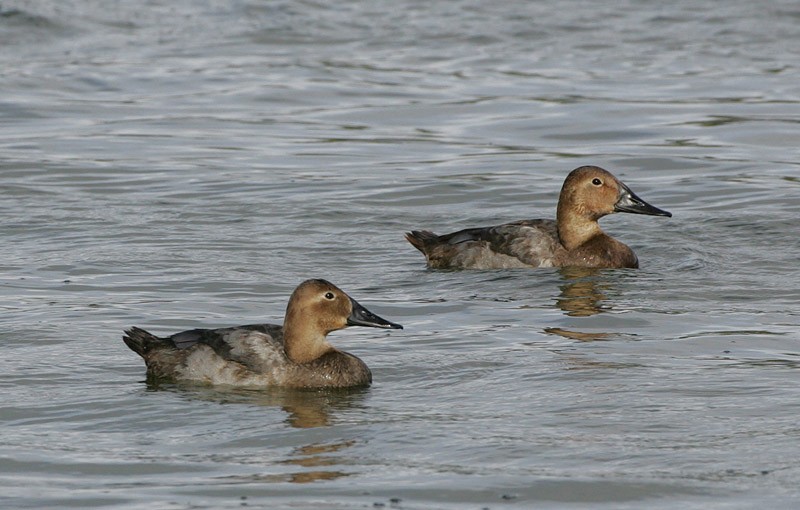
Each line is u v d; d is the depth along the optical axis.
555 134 26.62
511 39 35.62
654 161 24.36
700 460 10.27
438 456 10.46
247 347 12.70
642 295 16.00
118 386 12.50
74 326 14.44
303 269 17.41
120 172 23.53
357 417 11.52
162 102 29.62
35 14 36.91
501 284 16.67
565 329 14.38
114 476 10.09
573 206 17.64
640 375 12.56
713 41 34.88
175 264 17.47
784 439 10.72
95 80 31.62
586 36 35.75
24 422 11.42
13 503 9.51
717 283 16.56
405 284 16.70
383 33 36.47
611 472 10.05
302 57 34.22
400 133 26.89
